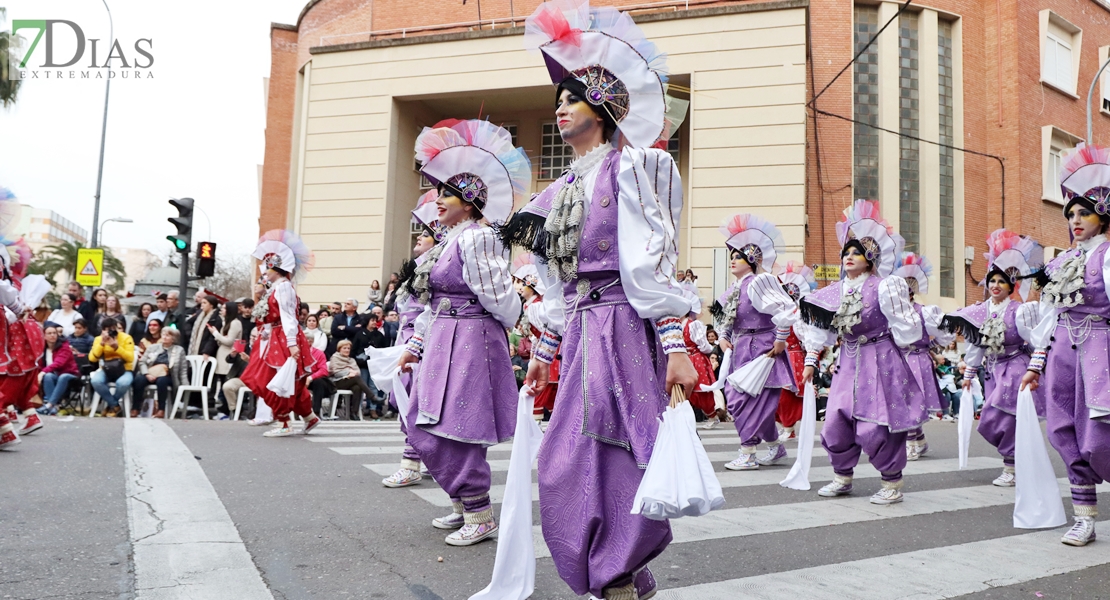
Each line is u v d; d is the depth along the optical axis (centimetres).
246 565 321
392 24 1905
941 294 1908
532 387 278
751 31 1563
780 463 707
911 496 559
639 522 230
